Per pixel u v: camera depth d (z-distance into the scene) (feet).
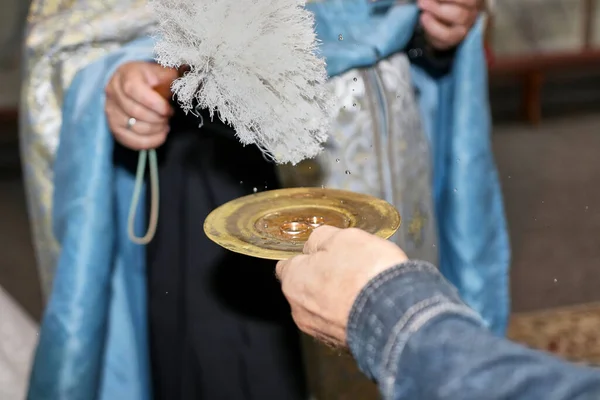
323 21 3.08
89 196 2.84
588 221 8.19
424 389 1.37
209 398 3.05
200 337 3.01
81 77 2.95
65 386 2.88
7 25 11.03
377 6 3.24
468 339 1.38
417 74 3.59
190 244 3.00
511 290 6.70
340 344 1.65
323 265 1.66
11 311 3.69
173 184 3.02
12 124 11.35
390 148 3.13
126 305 3.20
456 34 3.27
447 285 1.52
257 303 3.01
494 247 3.74
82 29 3.15
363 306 1.52
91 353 2.92
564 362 1.33
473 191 3.58
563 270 7.04
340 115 3.00
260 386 3.05
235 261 2.98
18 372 3.44
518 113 12.75
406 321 1.44
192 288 3.01
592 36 12.40
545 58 12.07
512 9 12.05
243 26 2.12
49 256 3.34
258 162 2.99
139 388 3.28
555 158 10.41
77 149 2.85
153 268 3.08
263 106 2.14
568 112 12.90
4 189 10.21
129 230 2.81
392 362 1.42
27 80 3.23
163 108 2.60
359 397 3.39
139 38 3.15
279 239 2.07
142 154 2.74
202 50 2.14
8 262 7.75
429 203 3.44
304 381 3.21
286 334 3.05
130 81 2.63
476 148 3.54
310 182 3.02
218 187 2.98
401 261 1.58
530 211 8.47
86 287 2.86
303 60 2.19
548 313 6.22
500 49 12.24
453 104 3.52
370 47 3.07
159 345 3.15
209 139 2.94
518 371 1.31
